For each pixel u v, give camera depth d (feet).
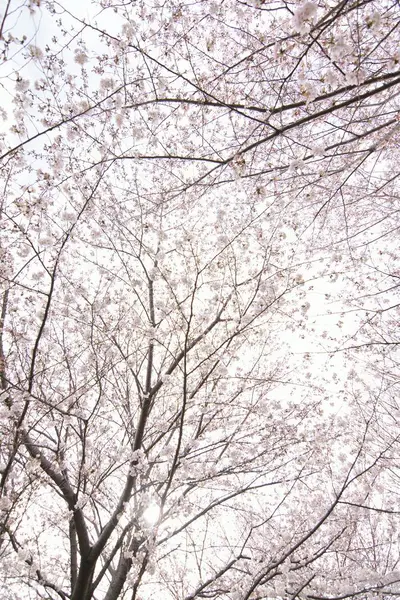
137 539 14.75
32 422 13.88
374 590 12.65
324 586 14.03
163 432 16.48
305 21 8.29
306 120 9.75
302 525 16.99
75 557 16.25
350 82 8.52
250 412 17.17
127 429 17.10
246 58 10.79
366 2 8.46
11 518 12.55
